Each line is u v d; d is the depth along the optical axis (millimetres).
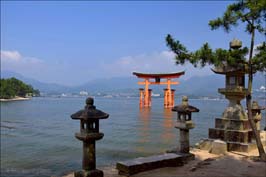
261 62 11438
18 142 31469
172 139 30531
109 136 33062
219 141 13469
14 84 184000
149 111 88312
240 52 11578
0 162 21906
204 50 11188
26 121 58344
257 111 15688
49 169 19641
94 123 8586
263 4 10805
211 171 9383
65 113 82938
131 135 34031
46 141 31766
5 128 45656
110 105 140250
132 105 141500
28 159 22750
